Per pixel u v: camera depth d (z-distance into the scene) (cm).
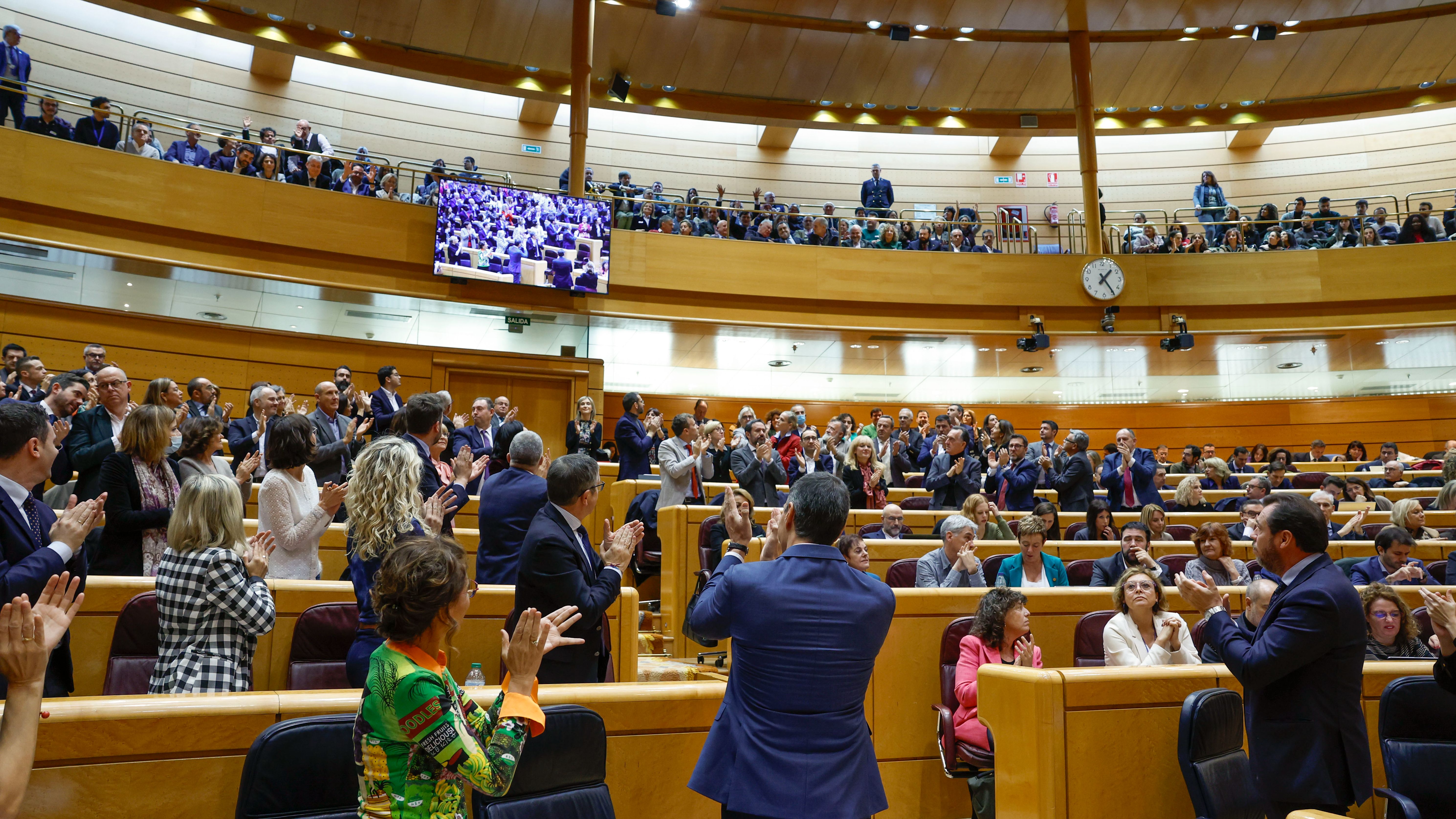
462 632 366
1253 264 1428
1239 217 1519
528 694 209
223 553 290
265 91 1513
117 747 235
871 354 1484
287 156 1205
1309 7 1434
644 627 679
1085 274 1419
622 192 1421
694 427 721
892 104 1638
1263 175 1817
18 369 683
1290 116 1667
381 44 1435
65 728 230
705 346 1423
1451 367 1546
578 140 1295
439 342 1227
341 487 388
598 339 1378
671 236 1335
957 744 391
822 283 1376
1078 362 1527
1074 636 472
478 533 512
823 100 1617
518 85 1501
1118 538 799
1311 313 1423
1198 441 1650
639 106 1564
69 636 300
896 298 1391
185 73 1454
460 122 1636
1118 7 1421
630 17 1412
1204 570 533
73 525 259
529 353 1261
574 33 1325
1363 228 1455
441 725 185
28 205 1033
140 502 377
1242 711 320
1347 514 841
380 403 768
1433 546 673
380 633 197
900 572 548
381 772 188
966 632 434
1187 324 1418
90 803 231
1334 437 1630
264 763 215
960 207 1681
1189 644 409
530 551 303
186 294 1115
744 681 249
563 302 1281
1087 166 1450
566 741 246
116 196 1070
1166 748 338
